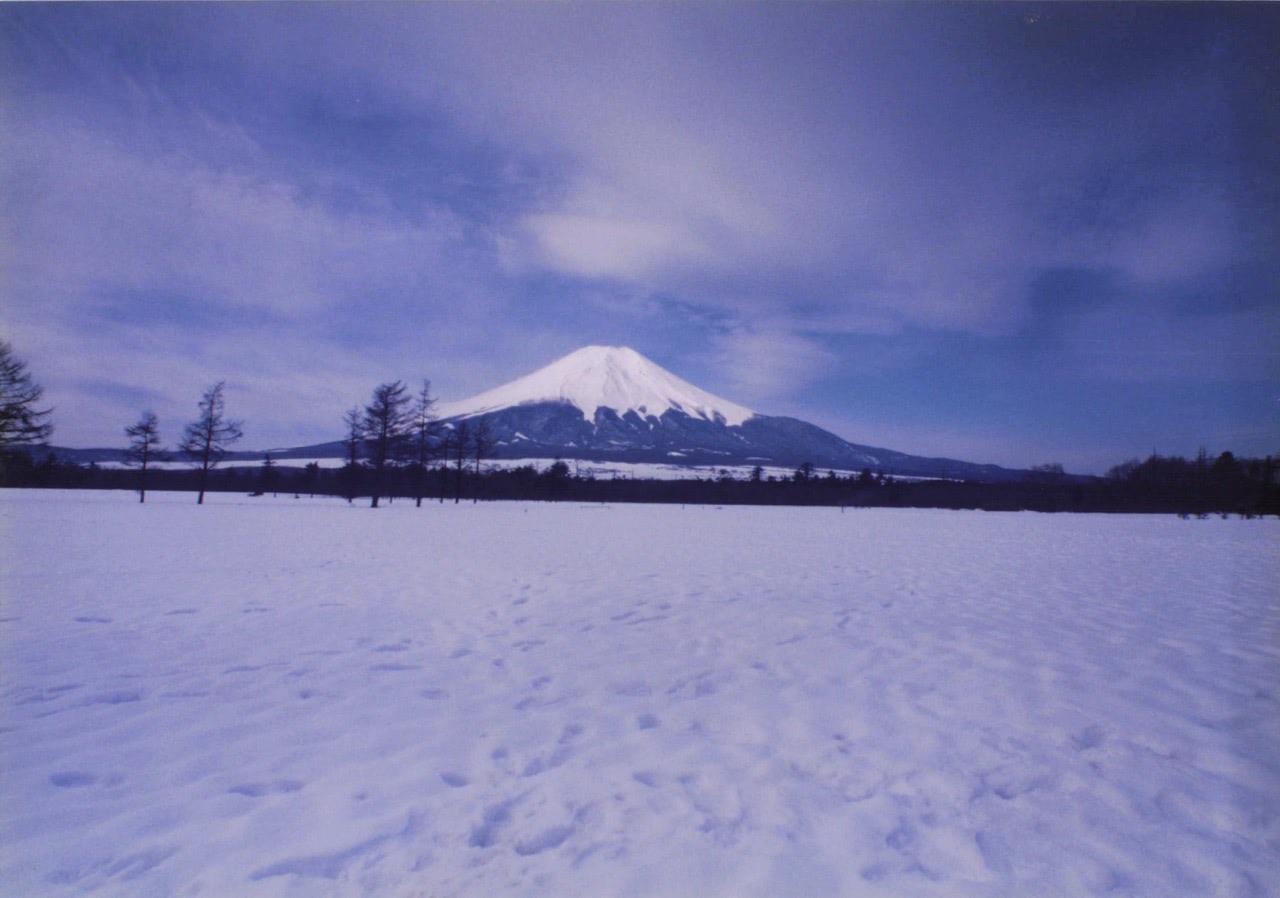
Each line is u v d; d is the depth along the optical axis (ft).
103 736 14.52
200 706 16.43
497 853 10.32
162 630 24.07
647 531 80.02
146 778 12.62
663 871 9.90
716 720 16.12
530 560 47.42
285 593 31.86
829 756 14.06
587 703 17.19
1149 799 12.23
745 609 29.99
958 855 10.44
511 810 11.64
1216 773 13.30
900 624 27.17
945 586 38.22
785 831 11.09
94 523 73.92
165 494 189.16
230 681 18.39
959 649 23.07
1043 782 12.91
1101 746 14.62
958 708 17.02
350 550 51.26
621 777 12.98
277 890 9.29
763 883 9.66
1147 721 16.08
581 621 26.91
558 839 10.75
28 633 23.44
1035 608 31.17
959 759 13.94
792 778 13.02
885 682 19.24
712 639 24.21
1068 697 17.92
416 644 22.75
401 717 15.93
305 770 13.04
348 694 17.48
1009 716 16.44
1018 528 101.55
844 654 22.30
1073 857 10.41
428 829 10.95
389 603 29.91
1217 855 10.46
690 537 72.59
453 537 65.46
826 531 88.43
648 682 19.02
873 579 40.86
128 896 9.11
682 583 37.73
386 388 140.67
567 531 76.84
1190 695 18.08
